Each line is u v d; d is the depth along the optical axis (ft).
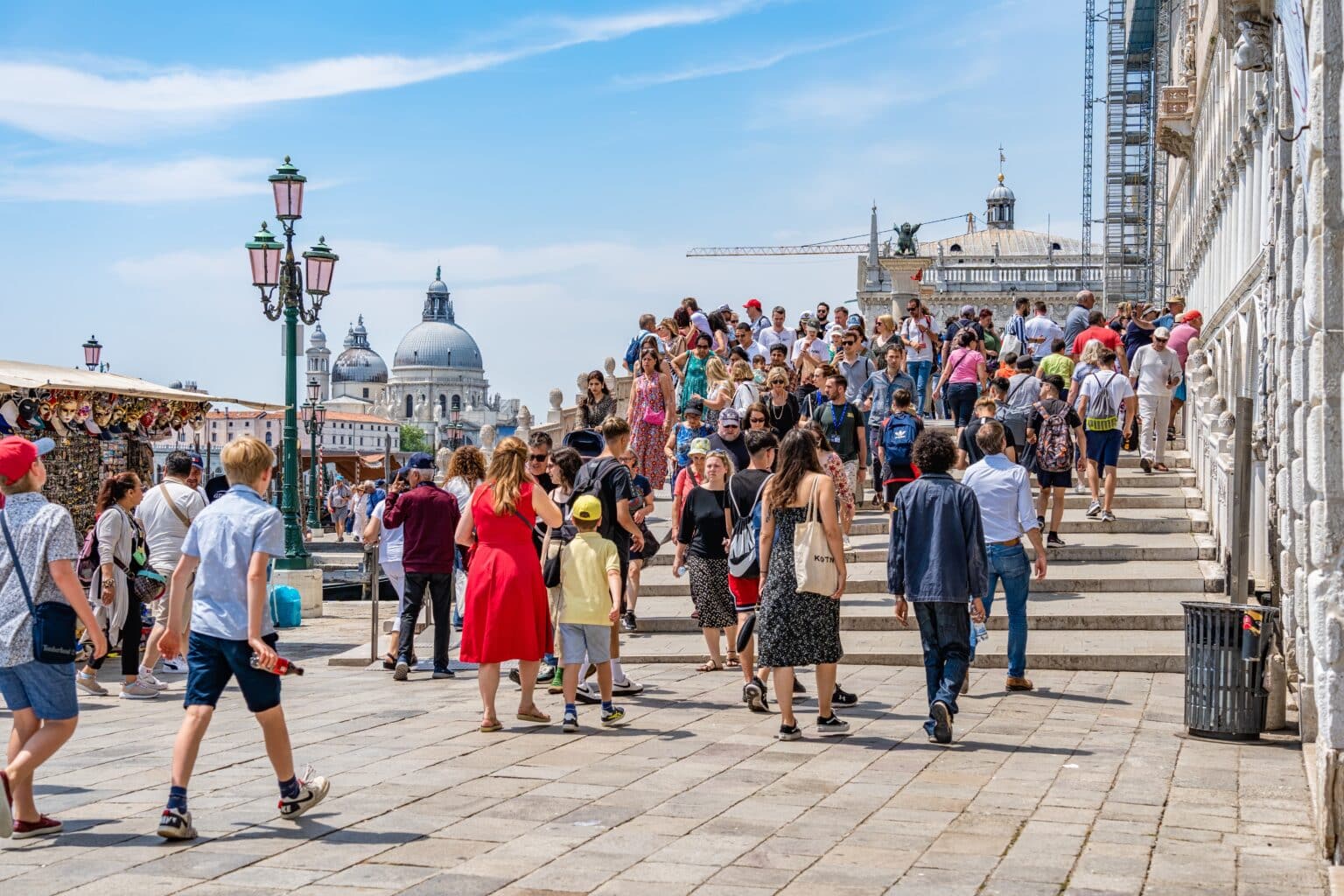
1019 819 27.73
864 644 50.88
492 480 38.17
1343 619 24.53
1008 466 43.11
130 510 49.67
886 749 34.78
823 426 61.26
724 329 90.99
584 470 44.24
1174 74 188.96
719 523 46.68
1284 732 36.68
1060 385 66.44
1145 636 50.03
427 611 57.67
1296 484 33.50
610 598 38.34
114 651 51.75
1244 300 78.33
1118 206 297.74
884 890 23.02
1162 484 71.82
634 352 85.30
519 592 37.73
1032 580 56.29
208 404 74.43
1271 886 23.15
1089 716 39.32
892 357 70.64
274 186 83.87
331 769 32.63
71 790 30.96
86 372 68.23
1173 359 73.87
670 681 46.34
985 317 98.68
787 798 29.53
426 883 23.43
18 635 26.63
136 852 25.40
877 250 378.94
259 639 26.61
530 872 24.06
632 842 26.02
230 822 27.58
